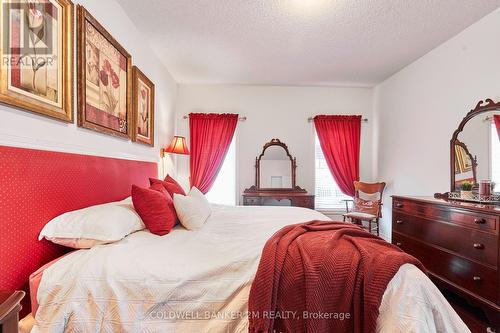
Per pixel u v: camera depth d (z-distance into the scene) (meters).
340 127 4.29
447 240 2.06
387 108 3.95
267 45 2.94
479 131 2.35
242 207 2.87
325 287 1.10
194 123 4.19
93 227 1.34
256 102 4.36
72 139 1.59
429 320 0.99
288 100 4.38
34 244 1.26
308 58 3.27
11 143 1.16
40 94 1.31
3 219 1.11
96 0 1.89
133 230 1.57
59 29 1.45
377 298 1.02
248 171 4.36
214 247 1.43
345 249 1.22
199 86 4.31
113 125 2.08
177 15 2.39
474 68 2.45
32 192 1.25
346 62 3.38
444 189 2.81
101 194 1.83
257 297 1.10
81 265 1.19
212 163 4.20
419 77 3.22
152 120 2.95
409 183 3.41
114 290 1.13
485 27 2.34
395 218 2.76
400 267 1.10
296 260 1.18
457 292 1.96
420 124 3.20
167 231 1.66
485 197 2.08
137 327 1.11
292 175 4.30
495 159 2.19
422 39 2.77
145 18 2.44
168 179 2.69
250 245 1.45
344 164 4.27
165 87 3.59
